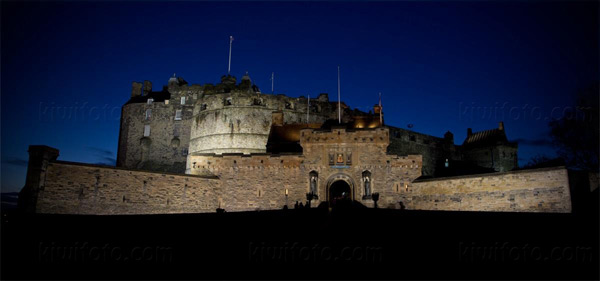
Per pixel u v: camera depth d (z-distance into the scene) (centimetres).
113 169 4278
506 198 3909
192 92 8262
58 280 2080
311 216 3067
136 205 4369
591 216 2733
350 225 2731
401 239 2405
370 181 4831
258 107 7362
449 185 4384
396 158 4856
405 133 7900
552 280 1944
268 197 4928
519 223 2698
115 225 2778
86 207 4069
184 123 8081
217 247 2336
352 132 4984
